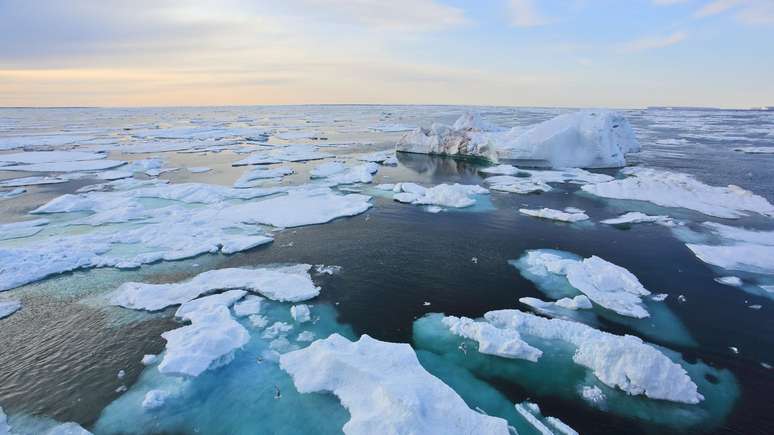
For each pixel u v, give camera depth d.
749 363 12.77
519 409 10.94
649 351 11.62
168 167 43.72
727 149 52.62
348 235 23.14
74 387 11.83
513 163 43.19
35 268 18.41
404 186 32.84
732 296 16.58
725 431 10.26
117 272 18.72
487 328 13.83
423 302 16.23
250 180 36.44
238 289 16.95
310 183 35.66
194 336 13.16
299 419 10.60
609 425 10.45
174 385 11.77
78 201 28.17
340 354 12.04
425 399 10.36
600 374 11.99
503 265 19.34
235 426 10.47
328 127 96.38
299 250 21.09
